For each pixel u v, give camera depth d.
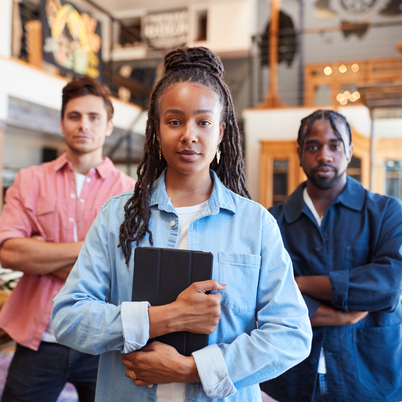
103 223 0.96
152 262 0.85
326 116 1.35
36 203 1.58
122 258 0.92
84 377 1.53
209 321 0.79
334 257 1.34
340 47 8.34
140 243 0.92
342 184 1.40
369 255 1.32
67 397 2.46
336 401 1.24
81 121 1.59
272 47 7.03
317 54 8.43
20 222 1.54
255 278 0.88
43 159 7.45
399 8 8.09
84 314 0.84
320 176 1.35
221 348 0.82
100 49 6.23
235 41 9.09
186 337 0.83
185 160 0.86
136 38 10.03
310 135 1.36
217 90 0.89
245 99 8.56
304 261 1.37
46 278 1.50
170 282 0.84
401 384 1.28
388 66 7.23
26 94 4.77
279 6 8.64
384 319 1.31
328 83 7.81
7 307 1.55
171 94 0.86
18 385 1.47
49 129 5.20
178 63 0.89
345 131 1.37
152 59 8.86
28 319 1.50
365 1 8.25
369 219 1.34
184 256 0.84
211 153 0.88
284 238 1.42
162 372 0.79
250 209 0.94
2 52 4.54
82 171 1.66
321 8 8.48
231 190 1.03
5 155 6.69
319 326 1.29
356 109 5.61
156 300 0.84
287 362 0.81
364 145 4.71
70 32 5.60
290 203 1.45
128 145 6.73
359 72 7.50
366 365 1.27
